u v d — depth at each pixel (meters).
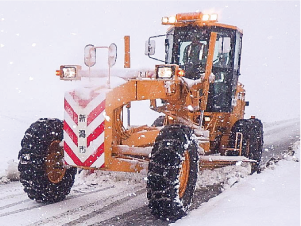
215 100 8.45
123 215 5.63
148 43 8.33
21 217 5.39
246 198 5.88
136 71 6.11
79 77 6.09
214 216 5.18
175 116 7.08
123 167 5.67
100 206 5.99
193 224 4.95
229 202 5.75
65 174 6.18
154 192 5.25
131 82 5.84
